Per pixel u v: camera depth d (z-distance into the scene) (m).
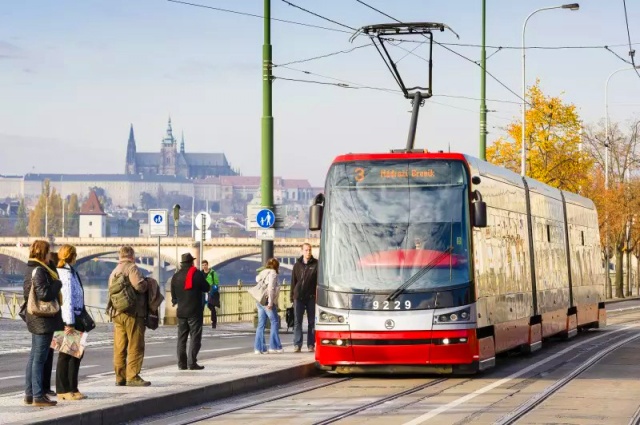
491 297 31.33
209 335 50.47
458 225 29.42
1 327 54.44
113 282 25.33
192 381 26.41
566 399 25.05
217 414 22.66
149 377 27.62
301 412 22.83
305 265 36.66
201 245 56.44
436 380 29.56
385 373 31.62
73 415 20.09
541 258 40.53
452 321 28.59
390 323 28.59
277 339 36.03
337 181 30.16
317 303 29.39
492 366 31.33
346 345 28.83
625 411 22.86
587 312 51.34
